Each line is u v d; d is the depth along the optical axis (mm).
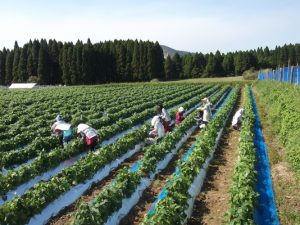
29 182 14320
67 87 97688
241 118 25516
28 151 18031
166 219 9484
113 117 29328
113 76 124562
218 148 20141
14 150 19469
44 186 12055
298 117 17234
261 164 16422
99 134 20406
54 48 124250
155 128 20469
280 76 42062
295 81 31734
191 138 22734
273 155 17359
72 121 28375
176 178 11852
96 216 9805
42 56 119125
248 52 136375
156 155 16016
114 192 11320
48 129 23219
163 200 10383
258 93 54719
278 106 23562
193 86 80625
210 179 14898
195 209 12062
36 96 55469
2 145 19797
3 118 30453
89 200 13062
